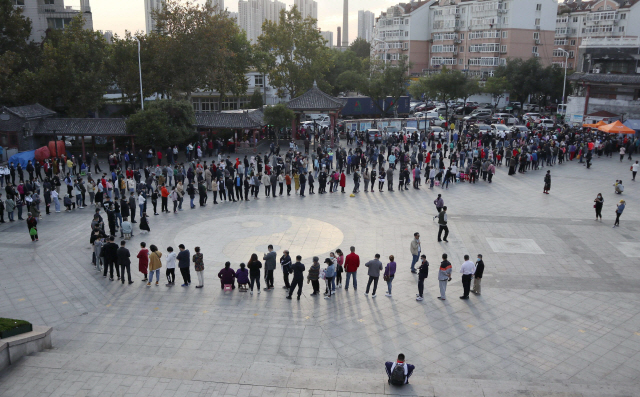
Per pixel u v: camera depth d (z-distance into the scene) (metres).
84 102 50.06
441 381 11.62
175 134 43.31
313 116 70.94
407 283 18.70
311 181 33.50
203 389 10.85
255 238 23.61
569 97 62.88
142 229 24.41
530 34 95.00
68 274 19.30
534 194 32.78
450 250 22.23
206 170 31.83
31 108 45.34
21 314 15.80
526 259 21.28
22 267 19.94
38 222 26.28
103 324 15.09
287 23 69.69
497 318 15.80
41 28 72.81
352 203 30.39
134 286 18.25
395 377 10.95
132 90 53.28
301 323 15.27
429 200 31.14
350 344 13.95
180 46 50.62
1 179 33.59
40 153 39.34
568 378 12.35
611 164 43.53
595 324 15.45
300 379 11.31
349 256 17.80
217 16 53.16
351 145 53.34
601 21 89.69
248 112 51.88
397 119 60.06
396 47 113.12
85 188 31.39
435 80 71.56
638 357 13.45
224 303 16.77
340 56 97.00
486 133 50.53
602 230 25.25
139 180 33.09
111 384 11.02
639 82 54.34
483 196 32.22
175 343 13.90
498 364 12.98
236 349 13.58
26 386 10.97
